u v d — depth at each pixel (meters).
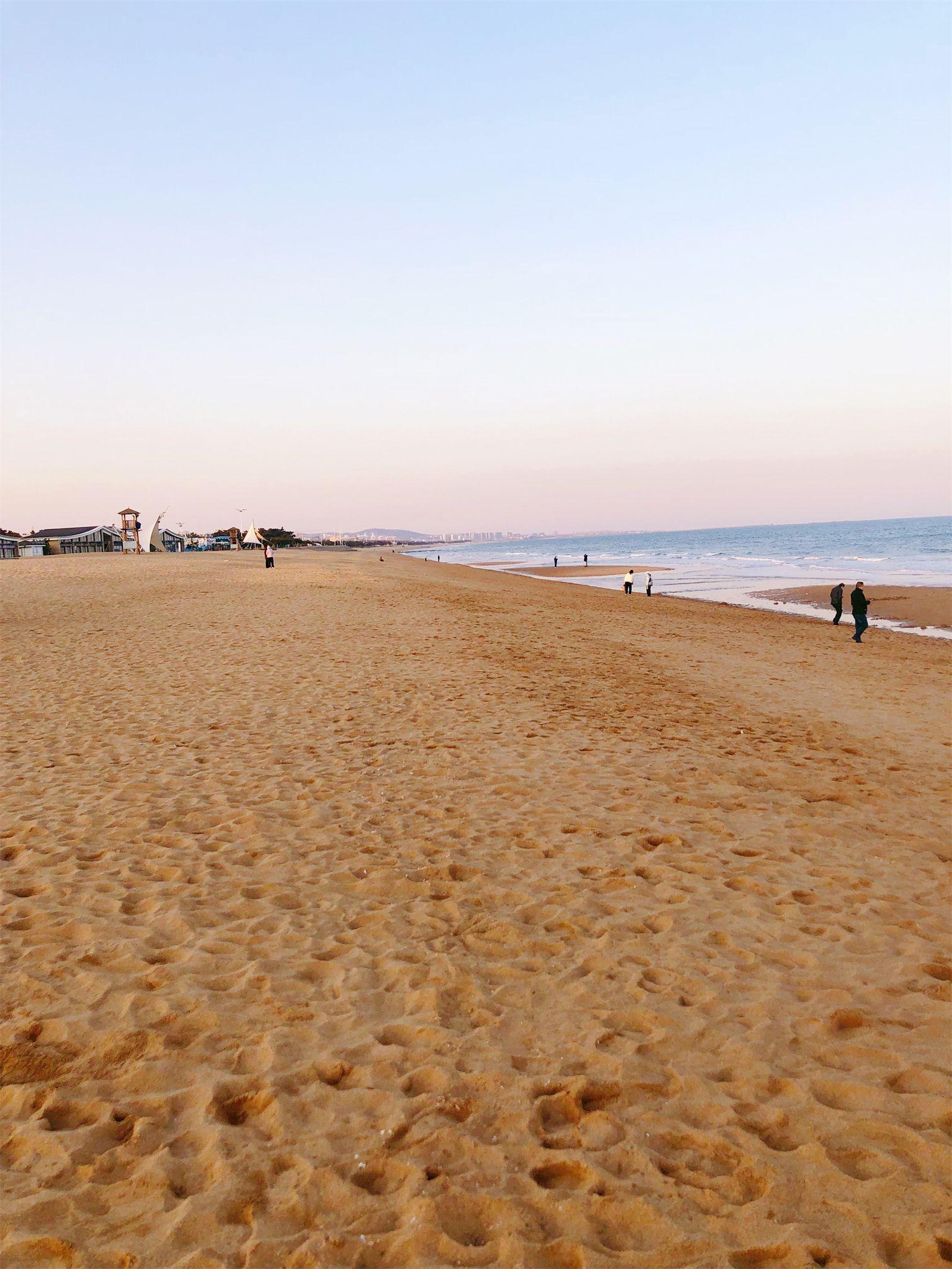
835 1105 3.27
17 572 38.12
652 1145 3.03
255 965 4.32
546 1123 3.14
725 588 45.12
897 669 16.66
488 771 7.95
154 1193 2.75
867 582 45.28
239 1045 3.61
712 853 6.06
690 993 4.11
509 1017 3.87
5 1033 3.64
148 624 19.20
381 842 6.17
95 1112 3.16
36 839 6.12
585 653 16.41
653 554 111.88
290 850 5.99
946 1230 2.63
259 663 13.75
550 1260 2.52
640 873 5.67
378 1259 2.51
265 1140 3.02
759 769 8.31
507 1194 2.78
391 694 11.37
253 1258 2.50
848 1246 2.57
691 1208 2.72
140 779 7.61
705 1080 3.40
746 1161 2.93
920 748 9.66
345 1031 3.74
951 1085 3.37
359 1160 2.91
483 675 12.99
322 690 11.60
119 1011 3.84
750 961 4.44
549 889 5.38
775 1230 2.63
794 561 72.81
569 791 7.41
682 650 17.84
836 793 7.61
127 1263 2.47
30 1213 2.65
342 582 34.88
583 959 4.45
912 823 6.89
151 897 5.17
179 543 120.00
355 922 4.89
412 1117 3.14
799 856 6.05
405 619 21.09
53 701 10.91
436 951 4.54
